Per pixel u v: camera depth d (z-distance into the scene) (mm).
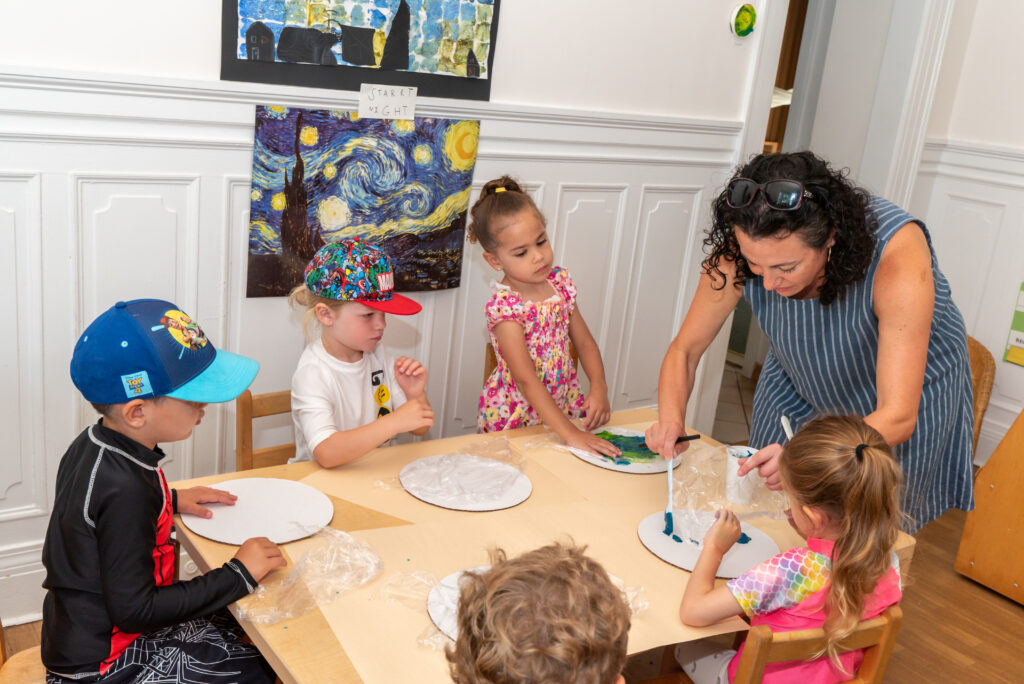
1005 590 2756
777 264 1407
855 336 1575
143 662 1287
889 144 3658
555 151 2830
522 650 824
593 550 1449
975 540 2824
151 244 2205
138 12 2021
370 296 1824
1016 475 2688
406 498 1564
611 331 3230
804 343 1662
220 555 1322
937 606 2717
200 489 1464
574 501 1622
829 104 3893
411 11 2371
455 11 2449
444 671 1107
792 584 1268
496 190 2109
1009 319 3701
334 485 1589
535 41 2656
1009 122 3652
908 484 1710
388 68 2385
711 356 3518
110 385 1242
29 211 2023
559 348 2193
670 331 3426
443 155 2570
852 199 1381
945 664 2428
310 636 1157
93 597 1244
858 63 3744
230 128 2225
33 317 2096
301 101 2277
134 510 1232
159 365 1266
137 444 1283
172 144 2148
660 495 1686
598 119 2854
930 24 3467
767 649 1122
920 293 1429
